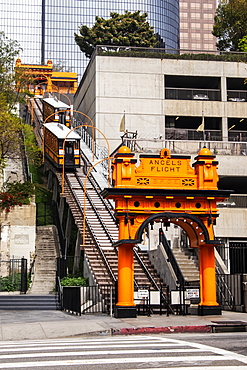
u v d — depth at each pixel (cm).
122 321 2145
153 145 5506
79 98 7869
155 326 1930
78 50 17088
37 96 9819
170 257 2933
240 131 6372
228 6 7512
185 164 2416
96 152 6047
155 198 2350
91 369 1089
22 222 4081
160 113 6225
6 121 4819
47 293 3619
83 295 2822
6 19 16925
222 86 6353
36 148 5541
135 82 6256
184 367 1099
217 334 1811
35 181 6012
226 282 2692
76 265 3812
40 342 1644
